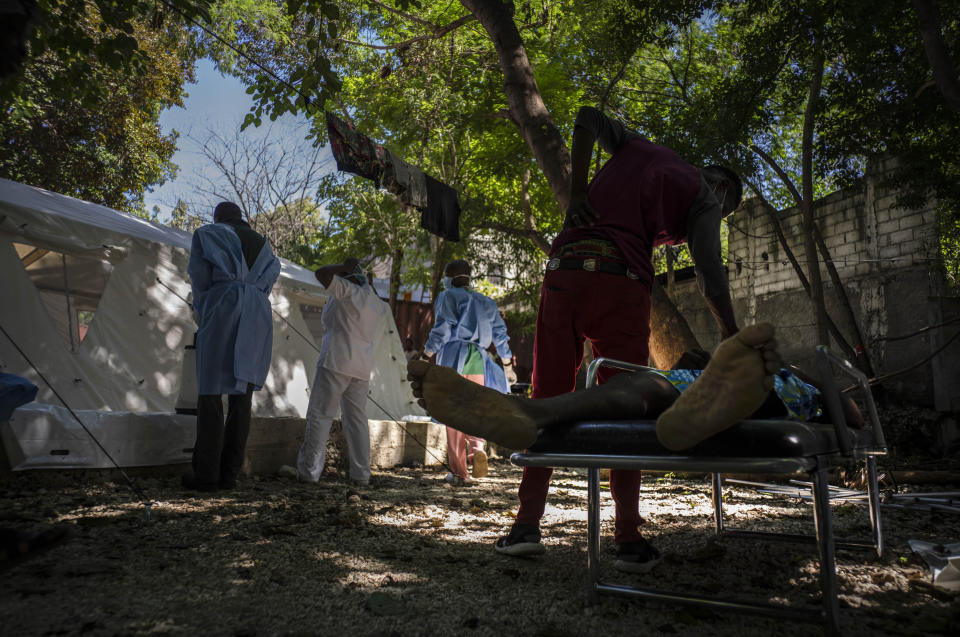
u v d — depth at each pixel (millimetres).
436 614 1776
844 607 1930
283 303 7309
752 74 8133
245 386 4062
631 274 2426
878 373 9188
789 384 2070
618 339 2424
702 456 1595
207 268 4156
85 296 5992
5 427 3586
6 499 3318
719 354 1398
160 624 1592
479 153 13312
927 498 4215
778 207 14094
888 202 9367
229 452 4164
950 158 8219
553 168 6758
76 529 2672
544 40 12469
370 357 5102
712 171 2723
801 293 10789
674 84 12773
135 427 4215
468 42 12461
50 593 1800
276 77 5402
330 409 4926
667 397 2029
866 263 9633
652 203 2467
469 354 5707
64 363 5285
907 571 2400
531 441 1724
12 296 5008
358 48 12367
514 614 1804
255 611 1732
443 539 2920
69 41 5074
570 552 2680
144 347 5922
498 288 20250
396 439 6668
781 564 2480
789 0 7883
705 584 2152
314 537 2770
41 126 12227
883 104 8023
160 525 2848
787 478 5285
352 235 15758
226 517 3127
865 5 7121
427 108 12094
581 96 12523
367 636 1573
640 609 1872
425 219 6184
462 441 5684
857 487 5227
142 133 13234
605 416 1910
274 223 13938
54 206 5527
